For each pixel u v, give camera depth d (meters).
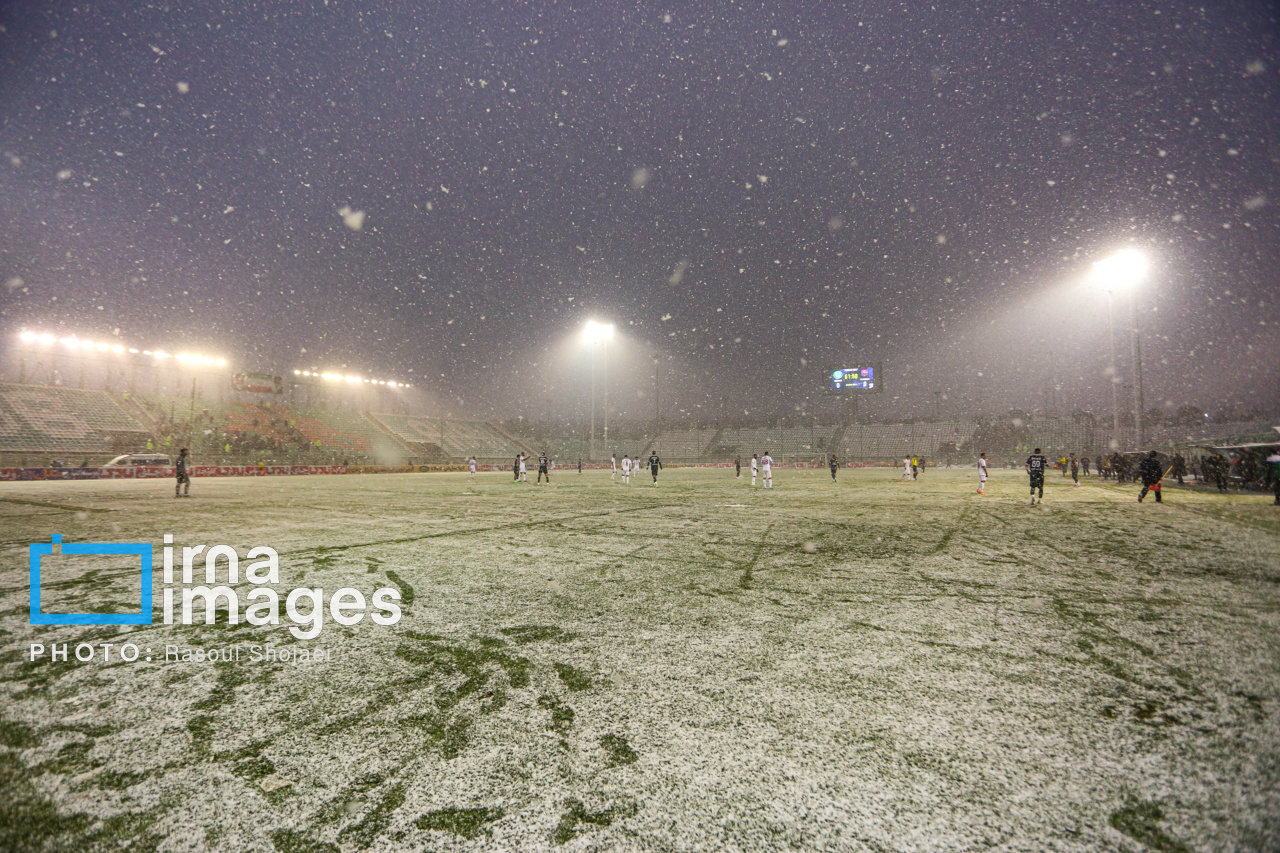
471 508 12.95
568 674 3.03
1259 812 1.79
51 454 36.25
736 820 1.78
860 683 2.89
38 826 1.77
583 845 1.67
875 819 1.78
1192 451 24.84
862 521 10.18
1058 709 2.57
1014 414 61.53
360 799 1.92
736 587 5.07
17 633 3.79
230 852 1.66
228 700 2.73
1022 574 5.62
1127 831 1.70
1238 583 5.21
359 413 65.25
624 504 13.96
